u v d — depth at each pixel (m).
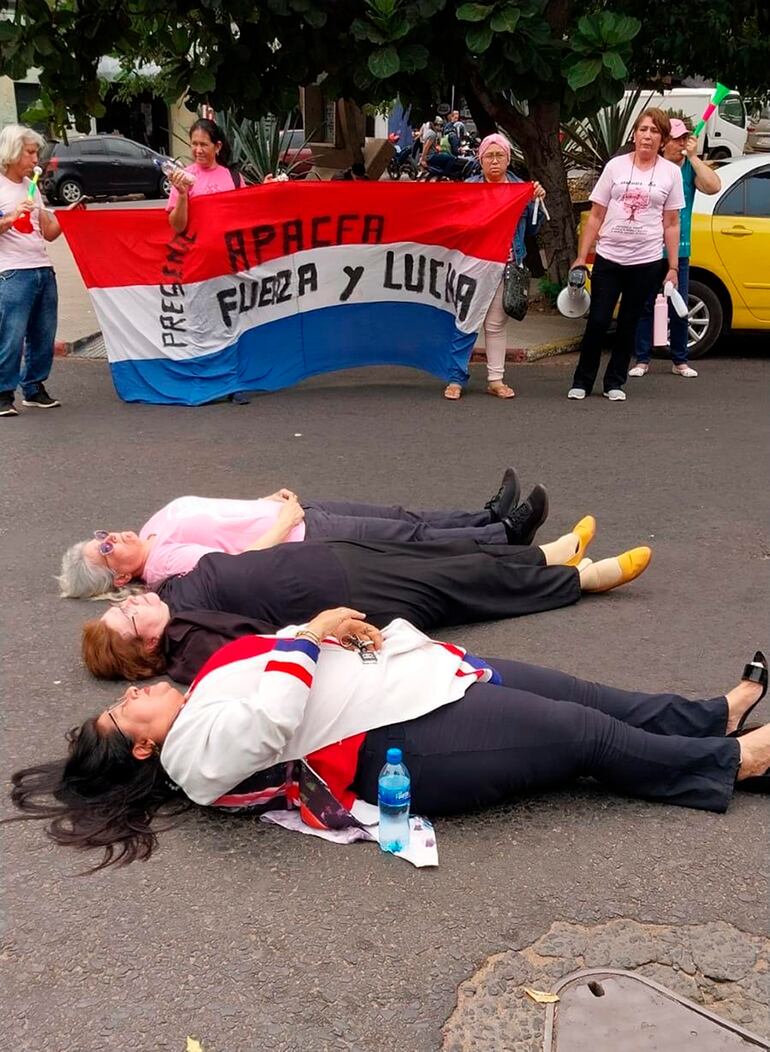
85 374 9.57
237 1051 2.43
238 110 10.07
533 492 5.01
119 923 2.83
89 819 3.23
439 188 8.18
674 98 19.00
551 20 10.27
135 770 3.32
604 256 8.00
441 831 3.20
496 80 8.85
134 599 4.11
